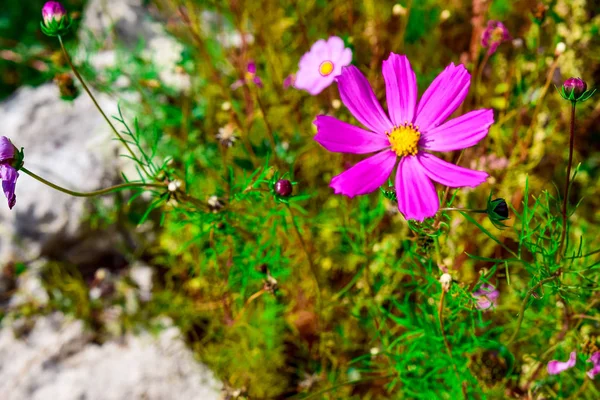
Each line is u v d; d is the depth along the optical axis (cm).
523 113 45
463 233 40
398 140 30
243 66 48
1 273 47
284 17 54
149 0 57
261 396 41
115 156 49
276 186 32
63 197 48
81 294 46
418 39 51
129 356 43
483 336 35
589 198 45
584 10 44
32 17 63
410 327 36
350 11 49
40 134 51
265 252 42
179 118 49
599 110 45
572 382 36
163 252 48
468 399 36
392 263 41
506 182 43
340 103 48
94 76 48
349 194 29
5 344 44
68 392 42
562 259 31
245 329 42
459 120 29
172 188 33
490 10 50
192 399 41
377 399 41
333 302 41
